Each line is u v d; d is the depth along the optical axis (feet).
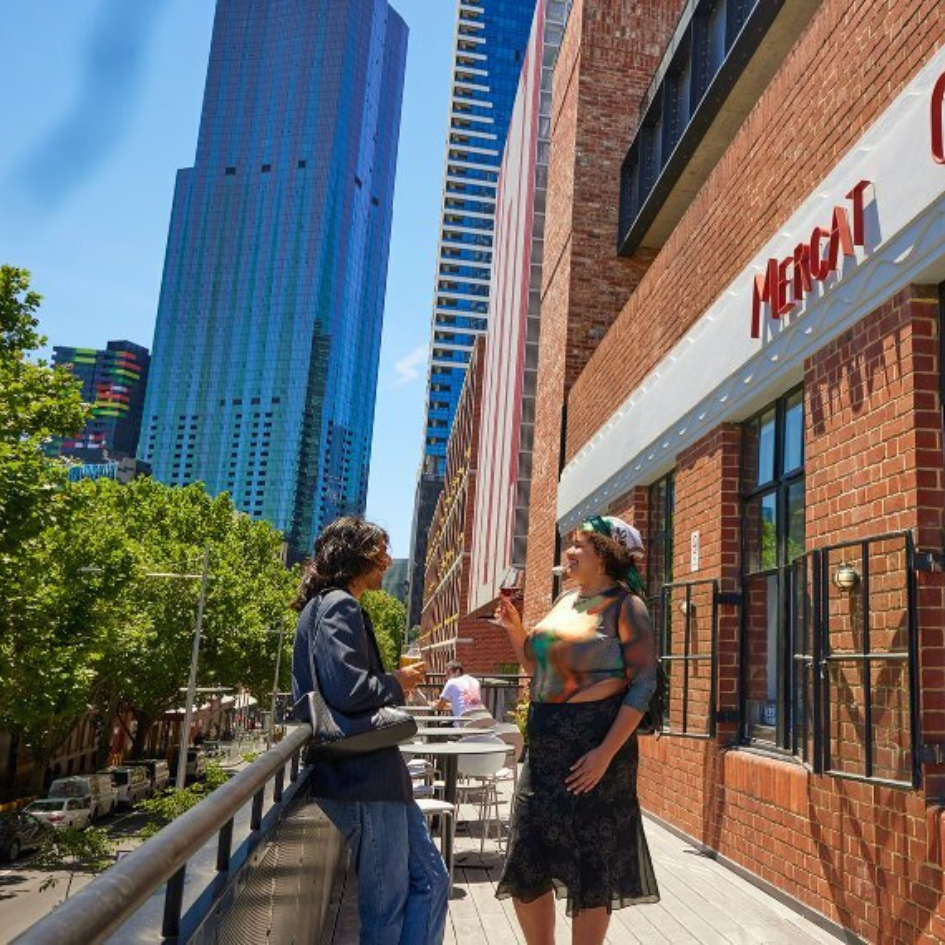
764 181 25.61
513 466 98.53
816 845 18.74
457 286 599.98
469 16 637.30
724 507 27.04
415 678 11.00
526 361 101.09
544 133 108.47
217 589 178.40
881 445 17.75
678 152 46.78
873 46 19.43
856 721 17.69
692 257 32.07
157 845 4.84
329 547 10.95
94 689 156.15
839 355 19.81
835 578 19.15
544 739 11.84
